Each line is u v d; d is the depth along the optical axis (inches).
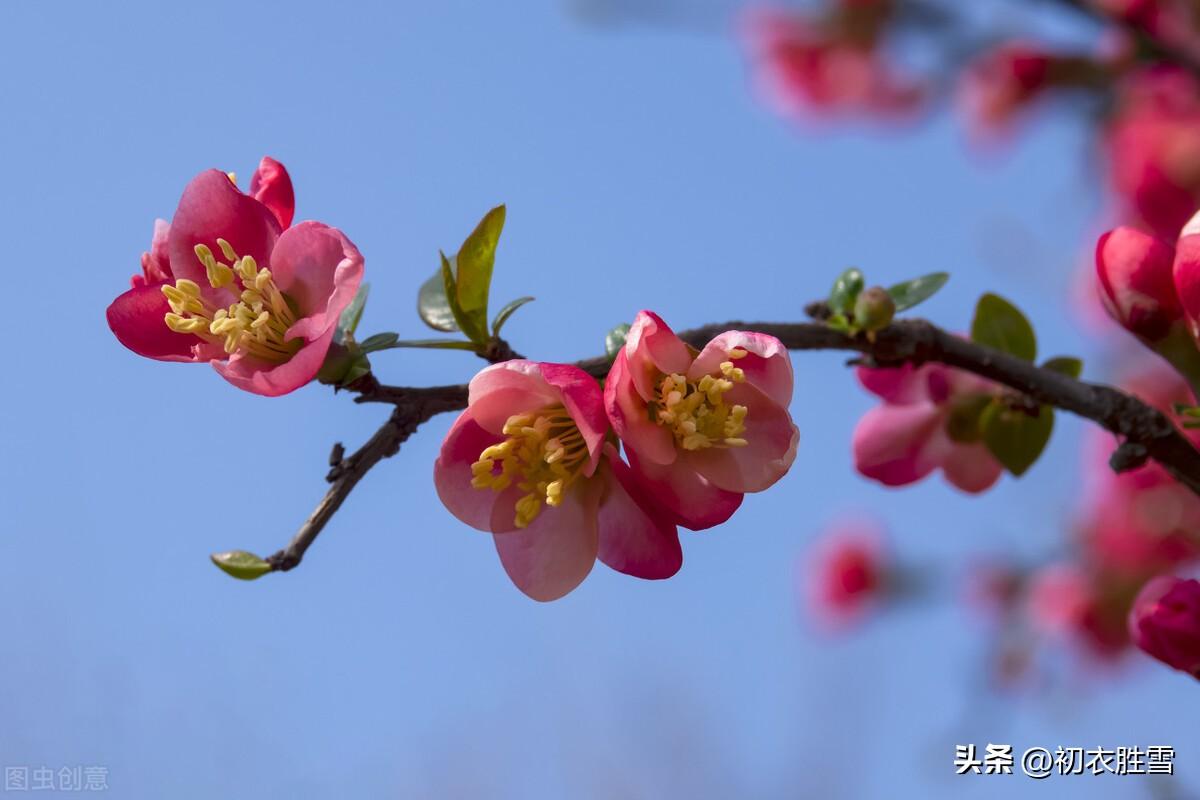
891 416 27.5
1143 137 30.9
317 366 23.9
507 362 23.9
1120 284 25.3
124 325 24.6
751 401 23.9
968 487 27.5
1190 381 25.3
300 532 23.7
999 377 25.3
